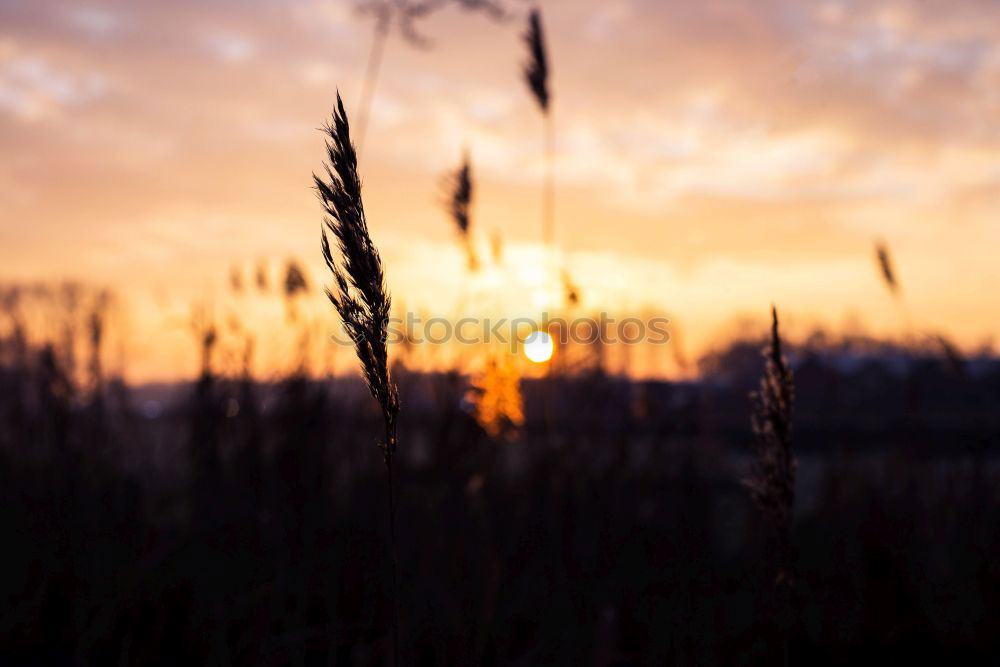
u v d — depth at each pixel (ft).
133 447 16.71
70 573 12.75
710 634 11.08
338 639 10.75
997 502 14.42
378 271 5.50
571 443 14.37
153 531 13.55
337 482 13.66
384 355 5.57
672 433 15.16
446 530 12.22
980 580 12.83
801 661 10.92
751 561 12.92
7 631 11.30
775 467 6.82
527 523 12.87
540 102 14.25
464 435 12.64
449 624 10.44
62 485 14.49
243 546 12.09
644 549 12.87
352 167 5.45
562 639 10.74
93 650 11.14
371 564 11.83
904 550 13.03
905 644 11.57
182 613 12.15
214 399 13.92
